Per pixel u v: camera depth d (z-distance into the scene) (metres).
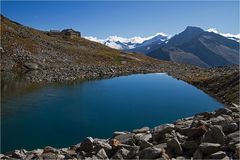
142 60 174.25
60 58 140.00
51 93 70.12
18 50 133.50
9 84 84.19
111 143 16.39
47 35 187.88
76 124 41.78
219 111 17.72
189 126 16.38
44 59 132.50
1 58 123.06
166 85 84.06
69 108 52.88
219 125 14.85
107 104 56.53
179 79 100.00
